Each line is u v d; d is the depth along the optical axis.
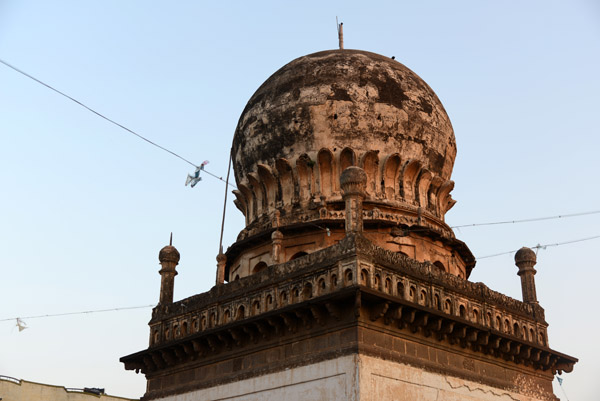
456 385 22.06
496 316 24.11
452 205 29.31
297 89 27.27
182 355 24.72
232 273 27.67
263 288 22.59
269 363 21.86
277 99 27.58
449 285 22.67
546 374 26.08
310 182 26.27
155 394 25.55
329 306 20.02
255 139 27.77
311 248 25.02
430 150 27.45
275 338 21.92
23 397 36.97
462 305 22.98
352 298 19.81
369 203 25.45
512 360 24.53
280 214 26.20
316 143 26.41
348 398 19.23
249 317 22.25
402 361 20.56
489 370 23.61
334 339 20.23
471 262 28.02
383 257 20.92
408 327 21.08
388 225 25.08
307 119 26.61
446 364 22.05
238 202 29.14
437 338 21.94
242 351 22.86
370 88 26.98
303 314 20.88
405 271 21.31
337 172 26.09
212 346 23.53
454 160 29.33
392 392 19.92
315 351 20.64
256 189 27.84
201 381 23.95
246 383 22.33
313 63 28.00
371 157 25.97
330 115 26.48
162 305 26.33
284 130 26.94
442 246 26.45
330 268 20.70
